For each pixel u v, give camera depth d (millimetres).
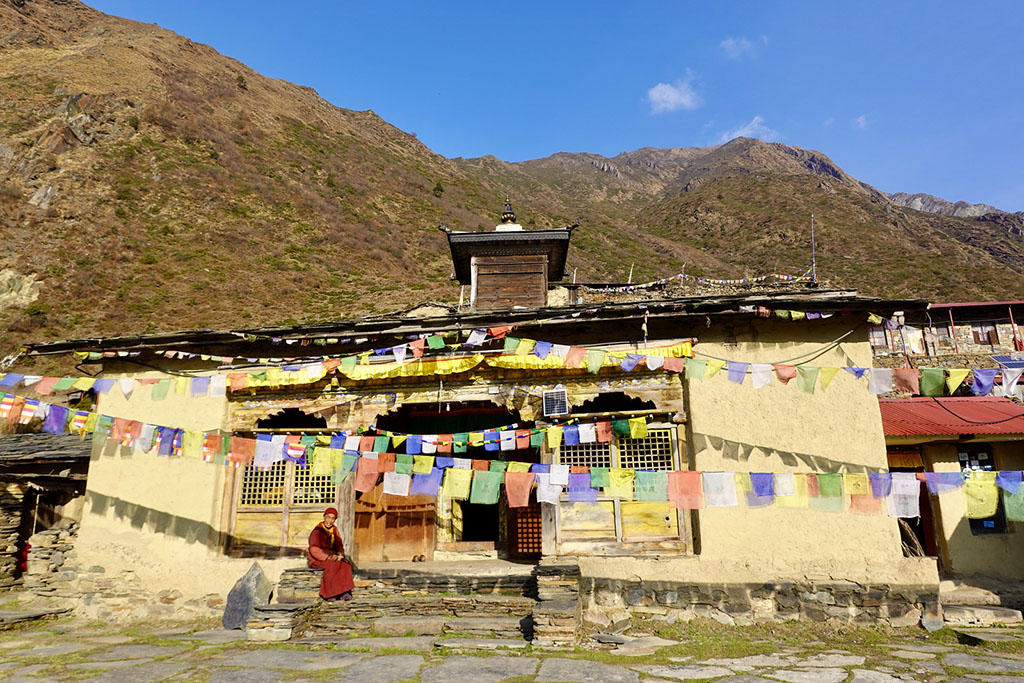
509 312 9117
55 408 8539
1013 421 11242
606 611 8445
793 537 8367
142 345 10133
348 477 9773
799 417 8688
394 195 76375
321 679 5691
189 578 9477
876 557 8148
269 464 8586
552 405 9289
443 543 10875
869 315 8617
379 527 10703
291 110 93375
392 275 53406
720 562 8414
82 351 10188
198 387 8922
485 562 10273
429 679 5660
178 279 43594
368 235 61875
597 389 9328
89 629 8859
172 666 6293
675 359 7895
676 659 6492
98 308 37375
